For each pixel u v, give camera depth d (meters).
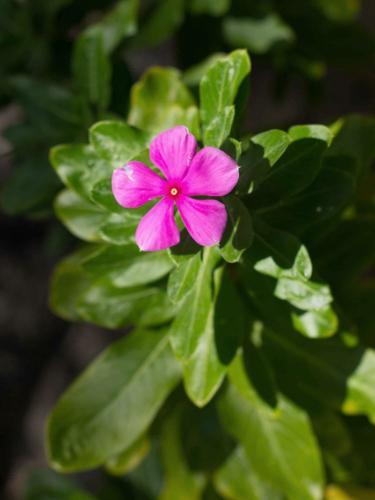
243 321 0.35
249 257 0.32
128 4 0.46
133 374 0.40
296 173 0.32
